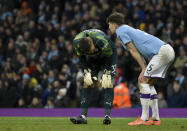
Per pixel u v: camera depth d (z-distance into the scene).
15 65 49.53
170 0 47.84
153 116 20.75
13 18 59.12
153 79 20.72
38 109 36.38
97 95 39.16
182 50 39.84
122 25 20.52
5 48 54.47
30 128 17.56
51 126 19.03
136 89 38.12
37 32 54.31
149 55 20.05
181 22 44.84
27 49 51.94
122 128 17.33
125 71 41.53
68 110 35.22
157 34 45.06
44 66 46.72
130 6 49.34
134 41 20.16
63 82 42.31
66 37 50.03
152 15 47.00
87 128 17.38
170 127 18.16
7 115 37.41
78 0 54.62
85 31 20.47
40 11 56.97
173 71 39.94
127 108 34.06
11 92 44.19
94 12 51.16
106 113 20.67
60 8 55.78
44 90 43.84
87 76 20.66
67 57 46.81
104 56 20.64
